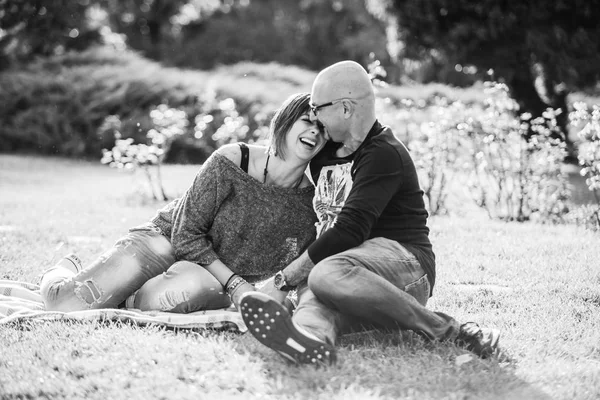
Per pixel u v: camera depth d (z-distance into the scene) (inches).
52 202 381.4
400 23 521.3
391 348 148.6
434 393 129.1
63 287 172.4
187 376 135.2
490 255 240.2
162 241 174.7
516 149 323.0
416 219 157.0
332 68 155.5
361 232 148.9
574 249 242.7
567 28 494.0
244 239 169.9
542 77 534.0
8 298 184.2
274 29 1221.7
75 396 128.4
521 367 143.5
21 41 776.9
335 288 144.6
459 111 343.3
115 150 394.6
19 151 662.5
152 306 172.6
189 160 607.5
